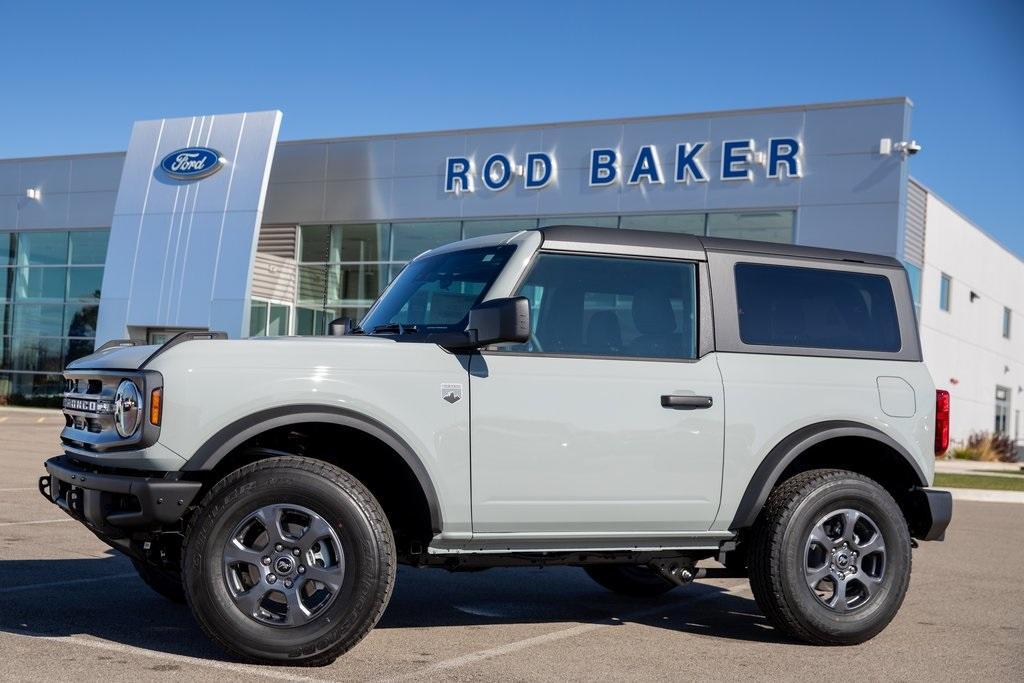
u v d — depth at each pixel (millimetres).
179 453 4766
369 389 5016
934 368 31469
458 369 5191
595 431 5363
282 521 4867
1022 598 7594
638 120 27297
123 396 4855
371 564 4812
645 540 5574
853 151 25047
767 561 5660
